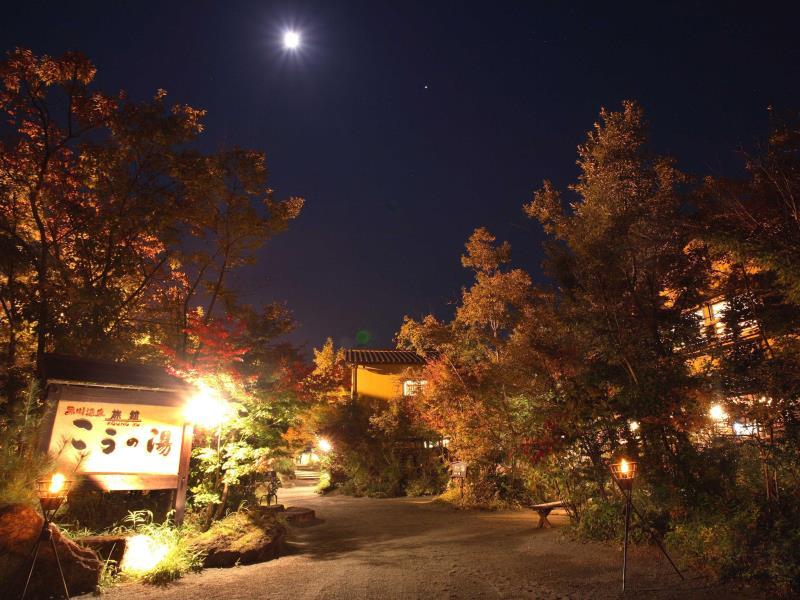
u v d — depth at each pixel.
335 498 21.78
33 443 7.61
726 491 7.32
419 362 29.98
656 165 9.92
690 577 6.32
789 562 5.58
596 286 8.95
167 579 6.85
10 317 11.93
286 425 10.81
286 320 11.74
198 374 9.90
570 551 8.30
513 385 12.95
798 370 6.43
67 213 12.95
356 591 6.33
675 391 7.57
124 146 13.16
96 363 8.80
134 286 14.79
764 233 7.17
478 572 7.26
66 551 6.28
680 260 8.97
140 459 8.37
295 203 14.70
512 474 15.97
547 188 11.20
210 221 14.26
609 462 8.49
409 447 24.05
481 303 17.28
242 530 8.88
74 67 12.91
